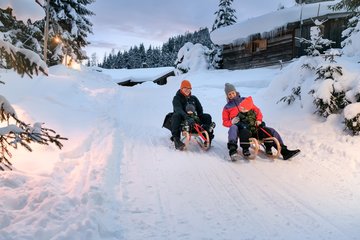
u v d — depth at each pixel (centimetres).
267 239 346
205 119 704
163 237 342
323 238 348
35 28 1538
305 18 1712
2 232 307
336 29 1639
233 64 2241
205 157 626
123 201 419
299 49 1822
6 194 380
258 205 426
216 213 402
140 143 696
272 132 614
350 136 673
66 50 2052
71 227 326
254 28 1977
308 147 670
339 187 482
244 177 524
